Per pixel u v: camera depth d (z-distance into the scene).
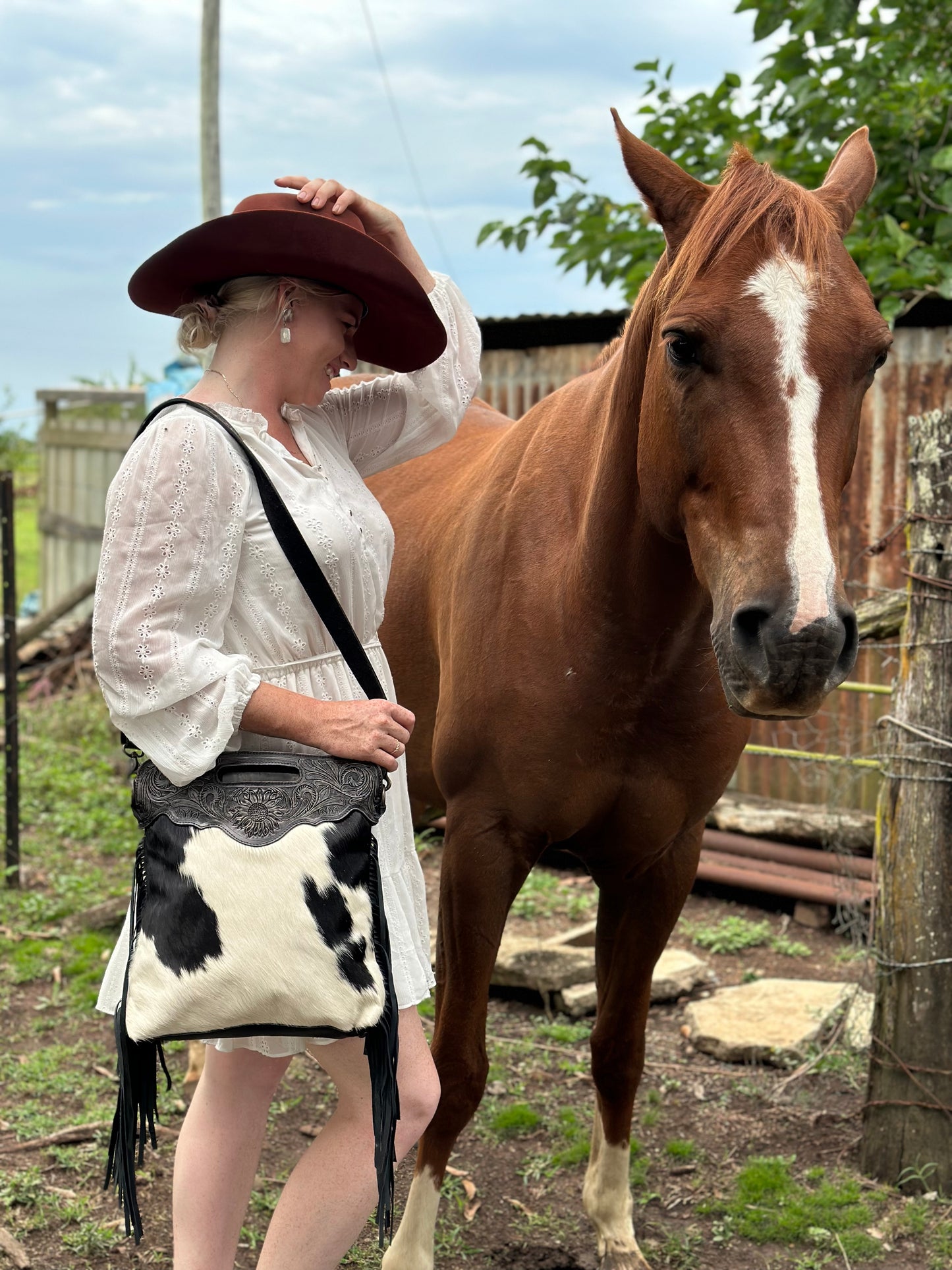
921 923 2.85
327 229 1.82
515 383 5.76
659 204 2.07
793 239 1.76
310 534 1.82
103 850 5.21
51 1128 3.03
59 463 9.49
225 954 1.66
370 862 1.73
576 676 2.30
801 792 5.05
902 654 2.98
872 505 4.76
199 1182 2.00
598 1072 2.63
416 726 3.01
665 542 2.14
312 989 1.66
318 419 2.08
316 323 1.90
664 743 2.35
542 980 3.87
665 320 1.85
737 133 5.03
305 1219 1.90
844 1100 3.30
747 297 1.74
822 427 1.71
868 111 4.73
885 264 4.41
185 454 1.73
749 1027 3.59
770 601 1.65
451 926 2.47
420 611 2.92
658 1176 2.96
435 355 2.18
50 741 6.73
